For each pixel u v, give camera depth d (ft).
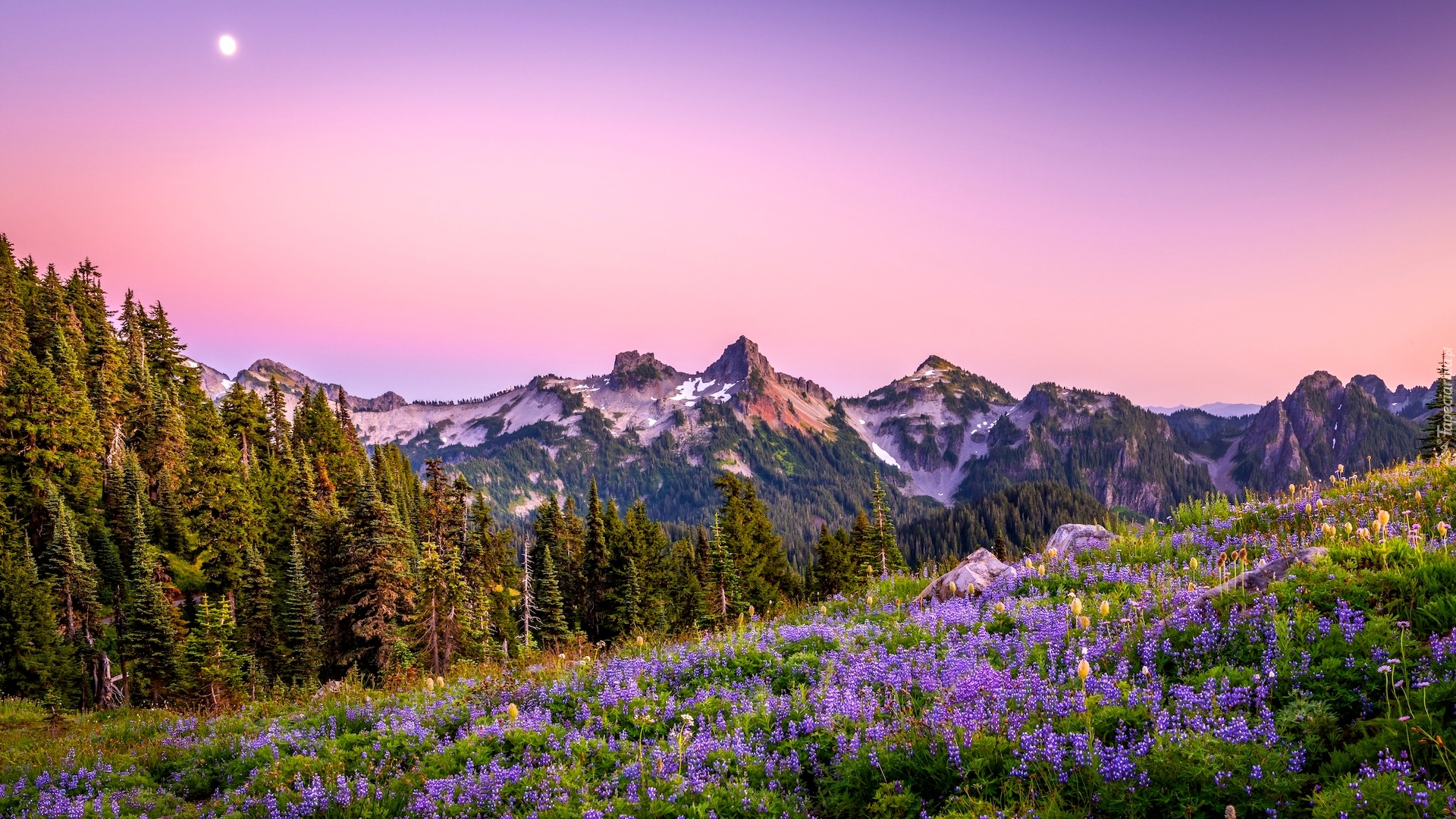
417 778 28.53
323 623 175.63
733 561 202.18
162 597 142.61
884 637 38.04
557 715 34.37
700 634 50.65
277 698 62.64
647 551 242.78
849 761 23.45
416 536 246.68
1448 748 16.78
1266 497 46.50
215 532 198.59
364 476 183.21
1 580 129.39
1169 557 40.91
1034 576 43.04
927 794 21.50
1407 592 24.21
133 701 133.39
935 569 59.52
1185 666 25.02
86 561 160.86
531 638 190.60
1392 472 43.86
